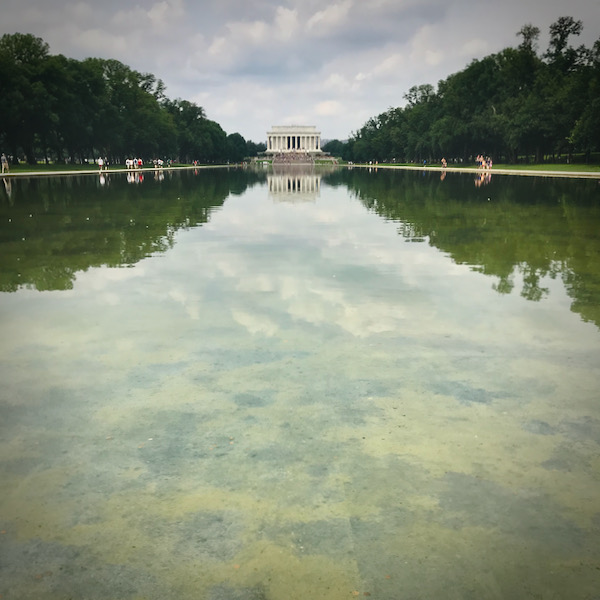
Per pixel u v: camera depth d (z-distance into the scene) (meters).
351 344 7.53
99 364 6.91
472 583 3.50
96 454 4.97
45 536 3.95
